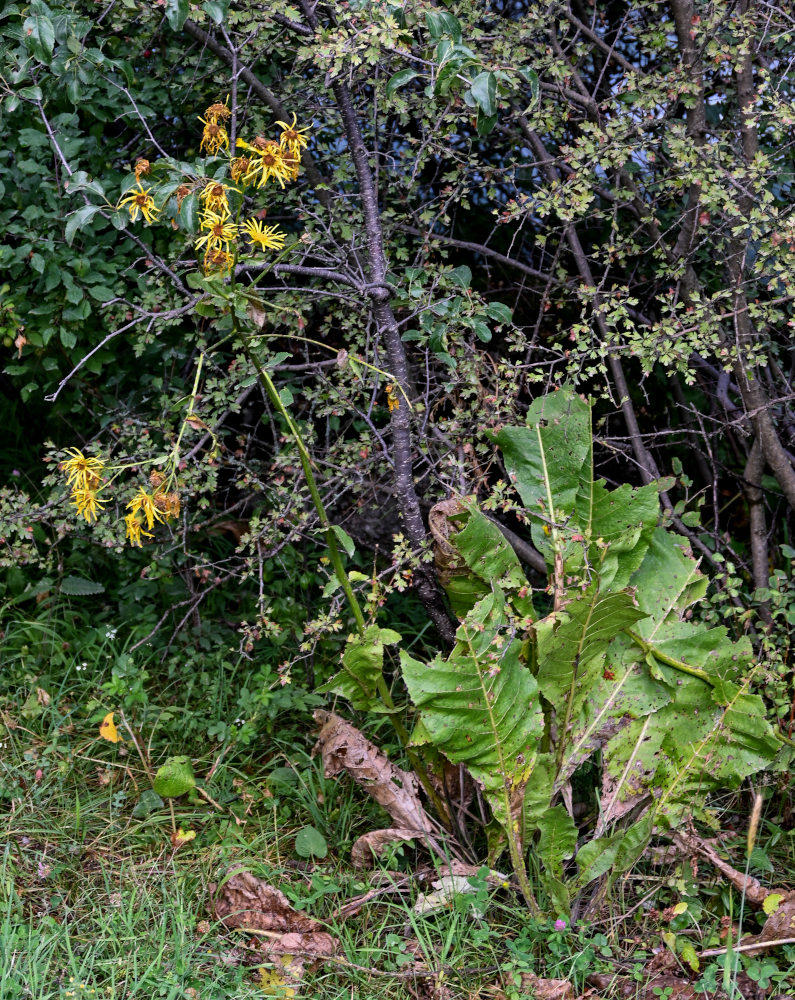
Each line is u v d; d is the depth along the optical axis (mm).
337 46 2602
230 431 3750
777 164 3408
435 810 3021
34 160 3508
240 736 3398
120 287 3578
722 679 2746
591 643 2734
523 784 2650
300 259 3473
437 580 3145
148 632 3949
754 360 3012
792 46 3258
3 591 4105
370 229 2896
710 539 3635
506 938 2686
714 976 2512
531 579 4109
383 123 3332
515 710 2600
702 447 4047
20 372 3781
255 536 3344
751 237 2896
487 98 2576
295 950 2643
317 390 3309
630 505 2713
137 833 3137
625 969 2586
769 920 2545
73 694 3777
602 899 2736
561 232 3719
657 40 3127
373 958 2676
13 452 4488
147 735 3578
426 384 3354
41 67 3199
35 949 2525
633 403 4090
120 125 3852
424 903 2744
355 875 2938
